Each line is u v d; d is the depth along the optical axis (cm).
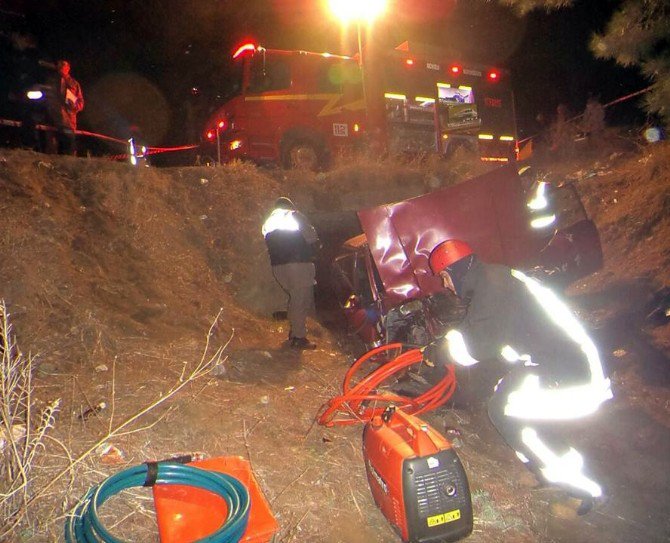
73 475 319
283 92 1195
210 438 434
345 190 1080
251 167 1030
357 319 692
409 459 341
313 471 421
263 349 671
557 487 452
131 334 593
